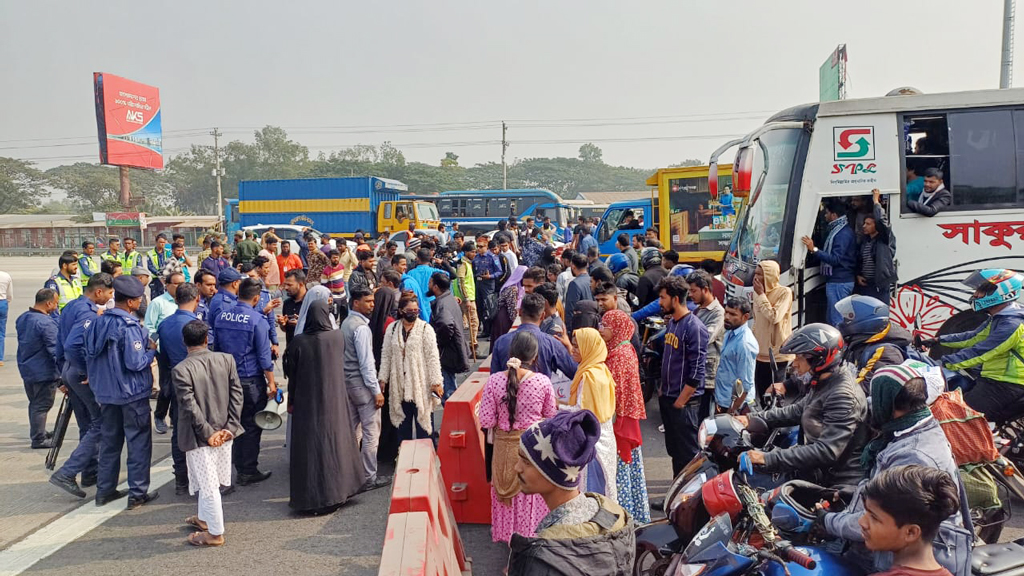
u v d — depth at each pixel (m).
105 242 64.12
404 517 3.79
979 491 4.24
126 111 55.72
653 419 9.27
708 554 3.45
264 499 6.72
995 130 8.24
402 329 7.20
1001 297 5.87
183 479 6.95
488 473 6.08
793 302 8.61
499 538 5.14
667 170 18.39
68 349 6.82
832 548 3.42
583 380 5.01
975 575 3.20
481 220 39.28
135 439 6.52
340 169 99.19
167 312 8.55
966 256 8.26
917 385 3.26
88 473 7.18
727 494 3.58
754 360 5.94
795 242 8.57
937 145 8.43
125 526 6.11
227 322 6.96
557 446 2.47
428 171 94.38
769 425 4.47
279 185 38.06
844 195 8.45
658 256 10.38
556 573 2.33
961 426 4.26
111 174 111.69
